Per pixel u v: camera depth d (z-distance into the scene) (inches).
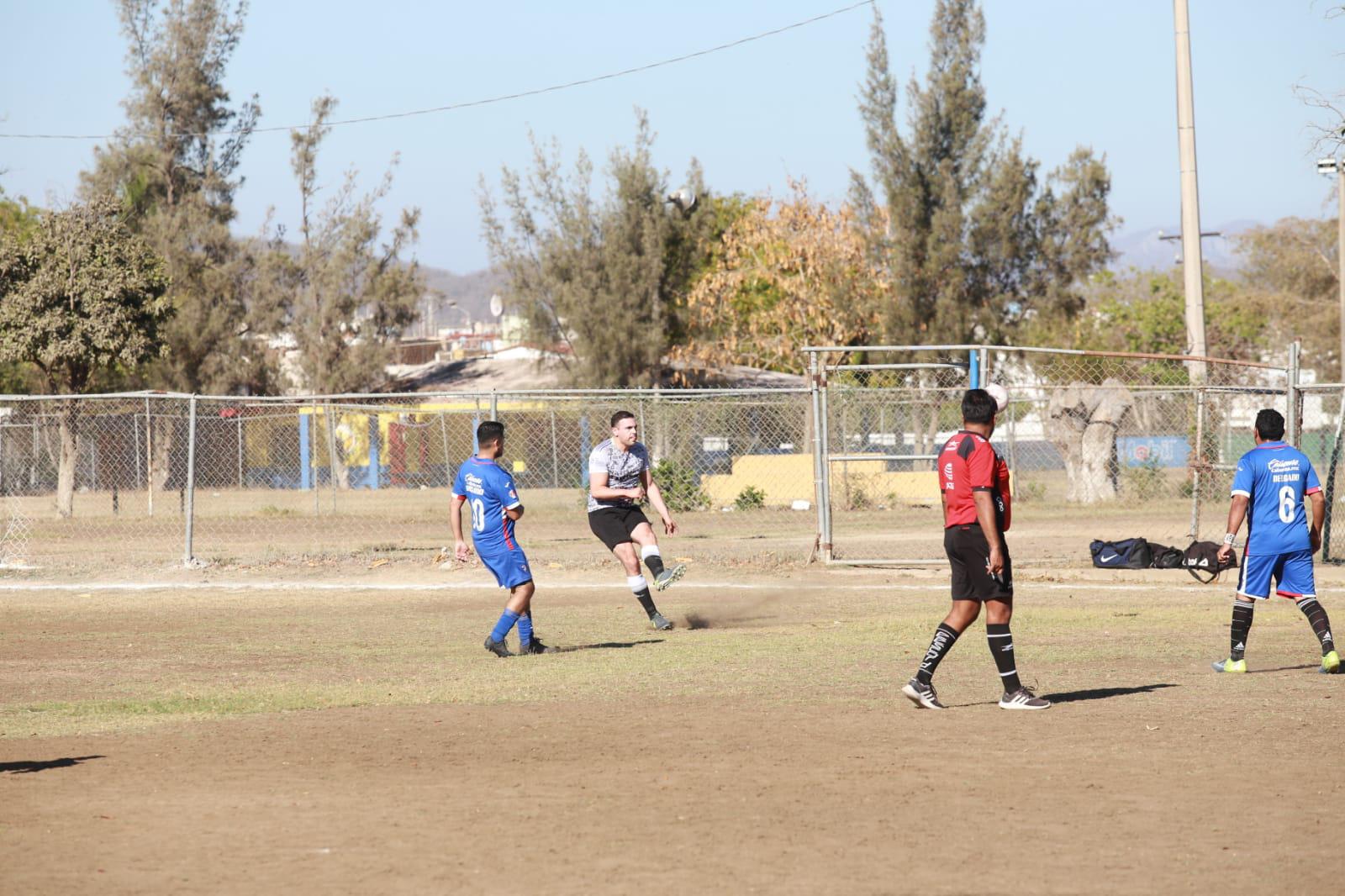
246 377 5354.3
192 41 5615.2
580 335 4768.7
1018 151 3981.3
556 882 495.2
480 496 1158.3
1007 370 3993.6
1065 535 2358.5
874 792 635.5
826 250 4899.1
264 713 896.9
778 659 1112.2
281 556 2106.3
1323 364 6663.4
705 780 665.0
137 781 682.2
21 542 2447.1
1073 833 558.3
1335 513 2373.3
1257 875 497.7
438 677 1051.9
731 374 5147.6
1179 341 7303.2
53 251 3816.4
